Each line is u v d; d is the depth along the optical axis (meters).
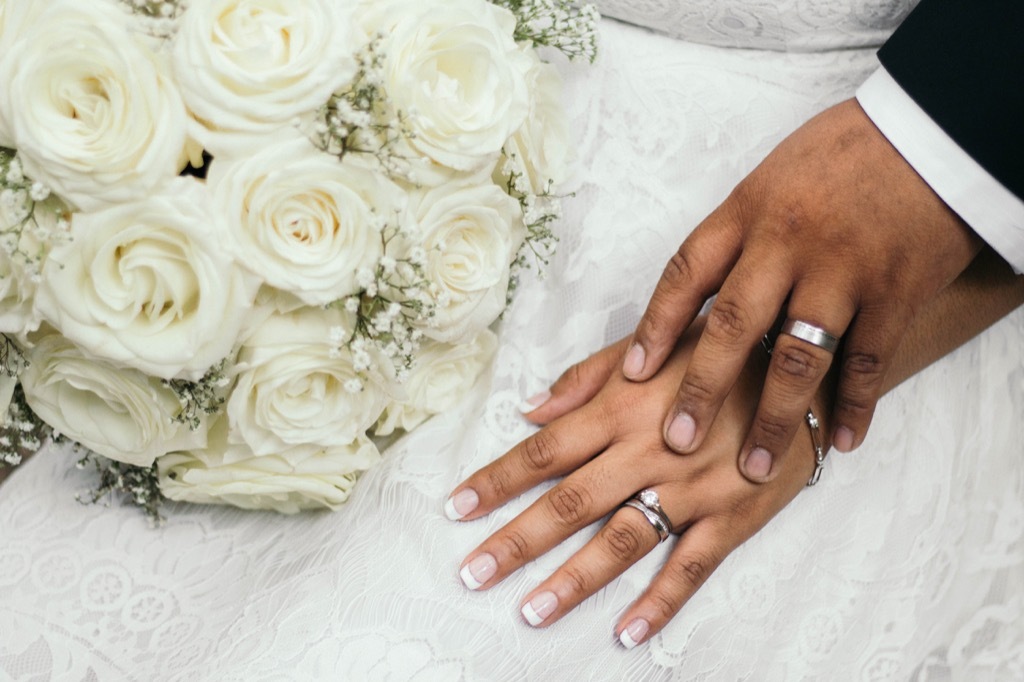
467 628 0.76
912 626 0.93
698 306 0.84
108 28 0.60
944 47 0.77
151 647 0.84
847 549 0.90
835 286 0.78
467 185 0.74
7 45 0.64
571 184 0.91
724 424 0.83
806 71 0.95
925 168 0.78
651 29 0.95
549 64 0.85
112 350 0.65
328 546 0.82
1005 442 1.01
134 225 0.63
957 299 0.93
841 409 0.84
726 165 0.93
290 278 0.65
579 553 0.79
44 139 0.60
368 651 0.74
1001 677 1.00
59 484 0.95
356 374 0.74
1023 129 0.73
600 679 0.77
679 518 0.80
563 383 0.89
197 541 0.91
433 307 0.73
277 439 0.76
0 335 0.75
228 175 0.63
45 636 0.85
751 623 0.83
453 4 0.73
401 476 0.83
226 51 0.61
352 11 0.68
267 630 0.76
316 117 0.66
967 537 1.00
